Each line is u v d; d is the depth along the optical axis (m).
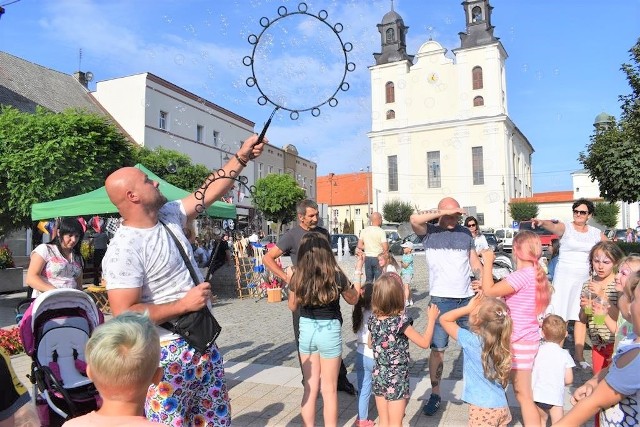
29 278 4.01
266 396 4.23
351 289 3.32
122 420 1.53
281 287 10.74
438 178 41.06
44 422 2.79
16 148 10.29
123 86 23.48
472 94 39.97
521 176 47.34
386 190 43.00
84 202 8.15
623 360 1.66
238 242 11.41
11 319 8.62
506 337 2.79
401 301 3.18
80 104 22.75
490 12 40.31
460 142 40.19
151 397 2.20
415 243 25.28
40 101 20.55
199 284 2.36
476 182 39.75
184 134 25.77
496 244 21.52
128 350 1.55
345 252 20.19
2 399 1.51
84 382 2.81
